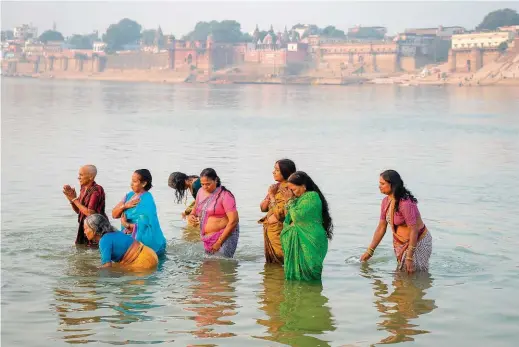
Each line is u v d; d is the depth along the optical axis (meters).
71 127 33.97
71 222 12.58
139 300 8.39
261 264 10.24
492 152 25.52
